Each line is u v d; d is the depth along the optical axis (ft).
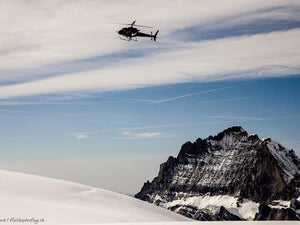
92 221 234.17
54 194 289.94
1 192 269.44
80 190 318.45
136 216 276.21
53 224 214.28
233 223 206.18
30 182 305.32
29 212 232.32
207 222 214.69
